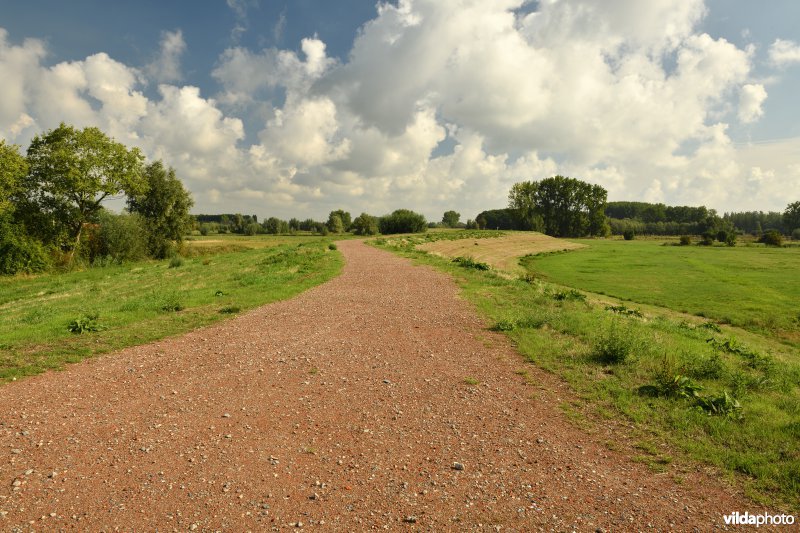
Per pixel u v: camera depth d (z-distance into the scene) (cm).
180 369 873
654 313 2550
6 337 1079
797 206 13250
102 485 480
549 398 727
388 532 406
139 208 5031
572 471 513
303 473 508
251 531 407
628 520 424
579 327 1134
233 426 628
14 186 3612
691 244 8875
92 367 882
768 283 3678
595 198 12469
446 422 644
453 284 1953
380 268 2564
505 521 422
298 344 1049
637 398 707
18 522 415
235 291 1786
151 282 2419
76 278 3180
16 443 571
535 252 6781
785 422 608
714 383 774
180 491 470
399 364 905
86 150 4012
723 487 479
